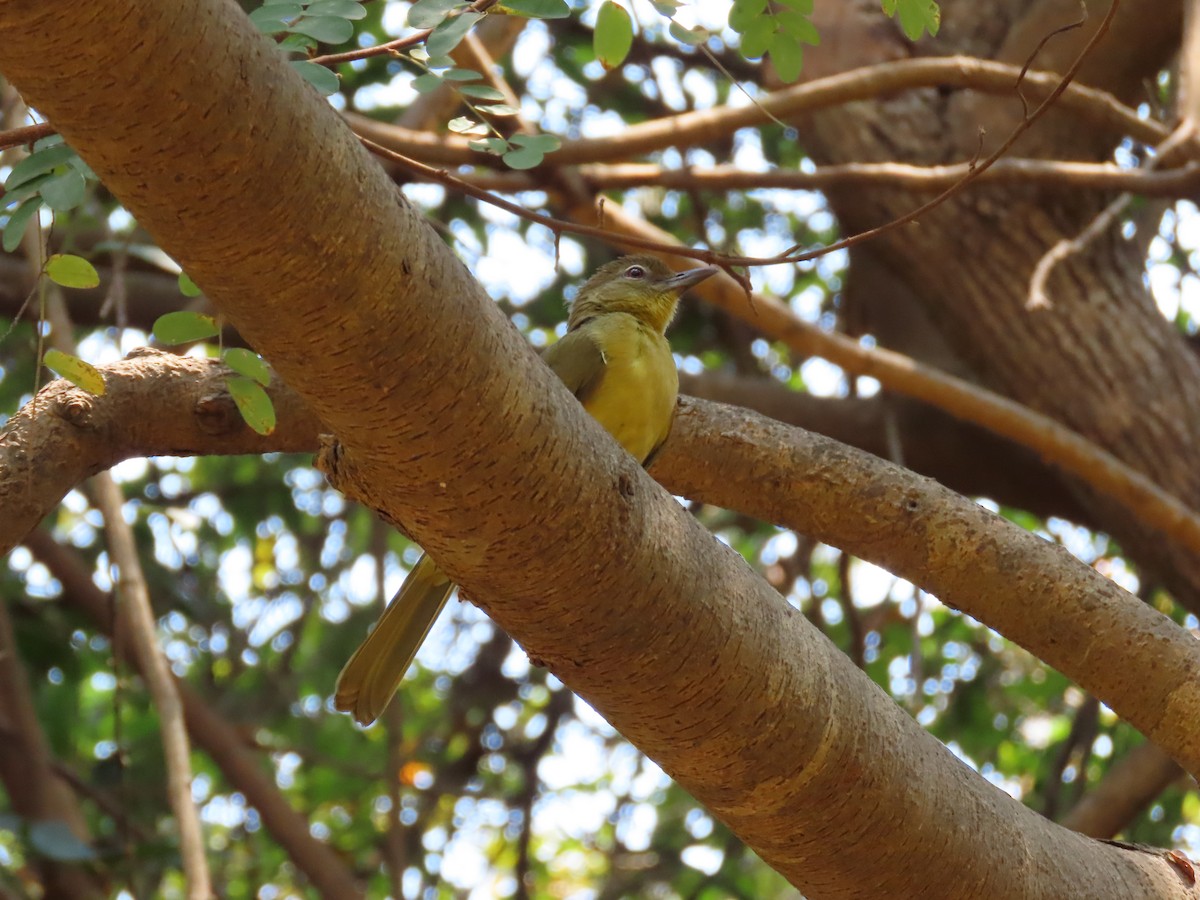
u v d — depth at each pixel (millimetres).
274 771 16438
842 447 7344
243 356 6008
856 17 12844
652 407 8188
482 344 4312
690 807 17219
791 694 5074
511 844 18500
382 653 7773
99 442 6938
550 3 6117
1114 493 10453
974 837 5398
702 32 6266
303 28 6004
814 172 10781
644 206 17234
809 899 5625
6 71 3510
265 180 3779
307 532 16750
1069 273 12172
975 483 14398
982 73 10344
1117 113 10445
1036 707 16812
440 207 15086
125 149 3650
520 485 4508
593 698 5125
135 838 13289
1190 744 6445
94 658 14984
